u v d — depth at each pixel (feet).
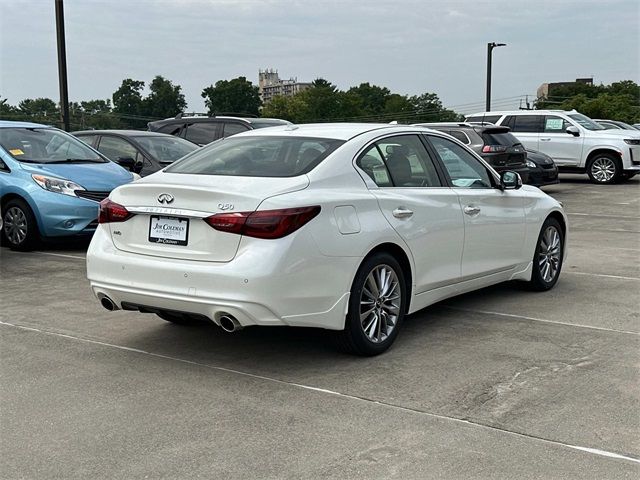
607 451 12.25
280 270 14.94
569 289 24.72
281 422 13.42
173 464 11.79
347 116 312.71
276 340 18.63
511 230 22.04
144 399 14.57
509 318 20.83
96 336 18.93
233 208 15.21
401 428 13.14
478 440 12.65
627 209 50.06
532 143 70.59
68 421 13.48
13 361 16.85
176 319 19.60
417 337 18.92
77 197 30.68
